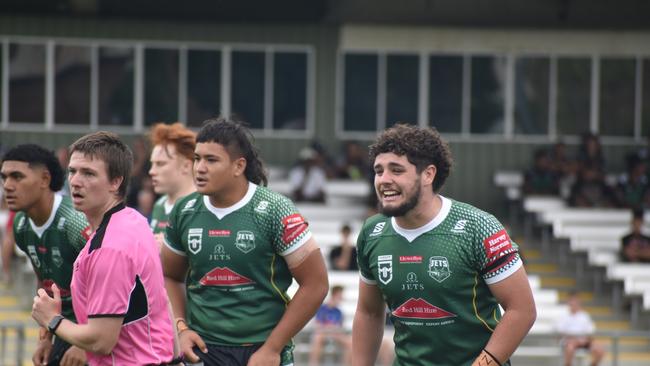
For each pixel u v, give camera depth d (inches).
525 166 1999.3
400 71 1988.2
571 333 1381.6
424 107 1991.9
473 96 1996.8
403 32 1985.7
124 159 504.1
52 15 1907.0
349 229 1594.5
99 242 490.6
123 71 1940.2
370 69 1987.0
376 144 523.5
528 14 1918.1
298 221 599.2
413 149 513.3
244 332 602.5
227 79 1964.8
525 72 2003.0
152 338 504.1
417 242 526.3
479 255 519.2
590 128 2007.9
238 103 1966.0
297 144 1979.6
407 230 528.4
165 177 705.0
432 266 522.9
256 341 603.8
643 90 1999.3
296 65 1977.1
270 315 606.9
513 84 2000.5
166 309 515.5
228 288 603.8
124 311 487.2
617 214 1813.5
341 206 1820.9
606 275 1742.1
